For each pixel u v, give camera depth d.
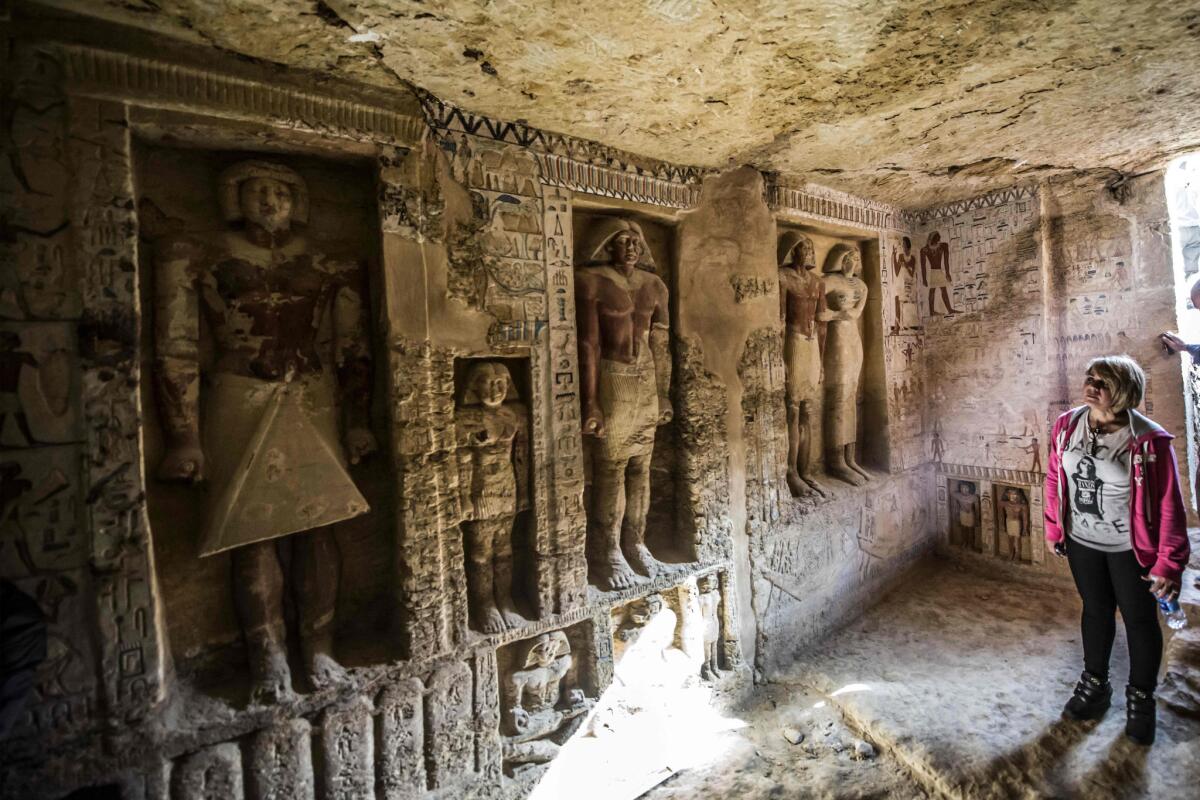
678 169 3.36
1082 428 2.87
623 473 3.14
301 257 2.26
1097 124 3.24
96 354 1.76
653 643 3.17
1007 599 4.43
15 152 1.68
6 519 1.65
